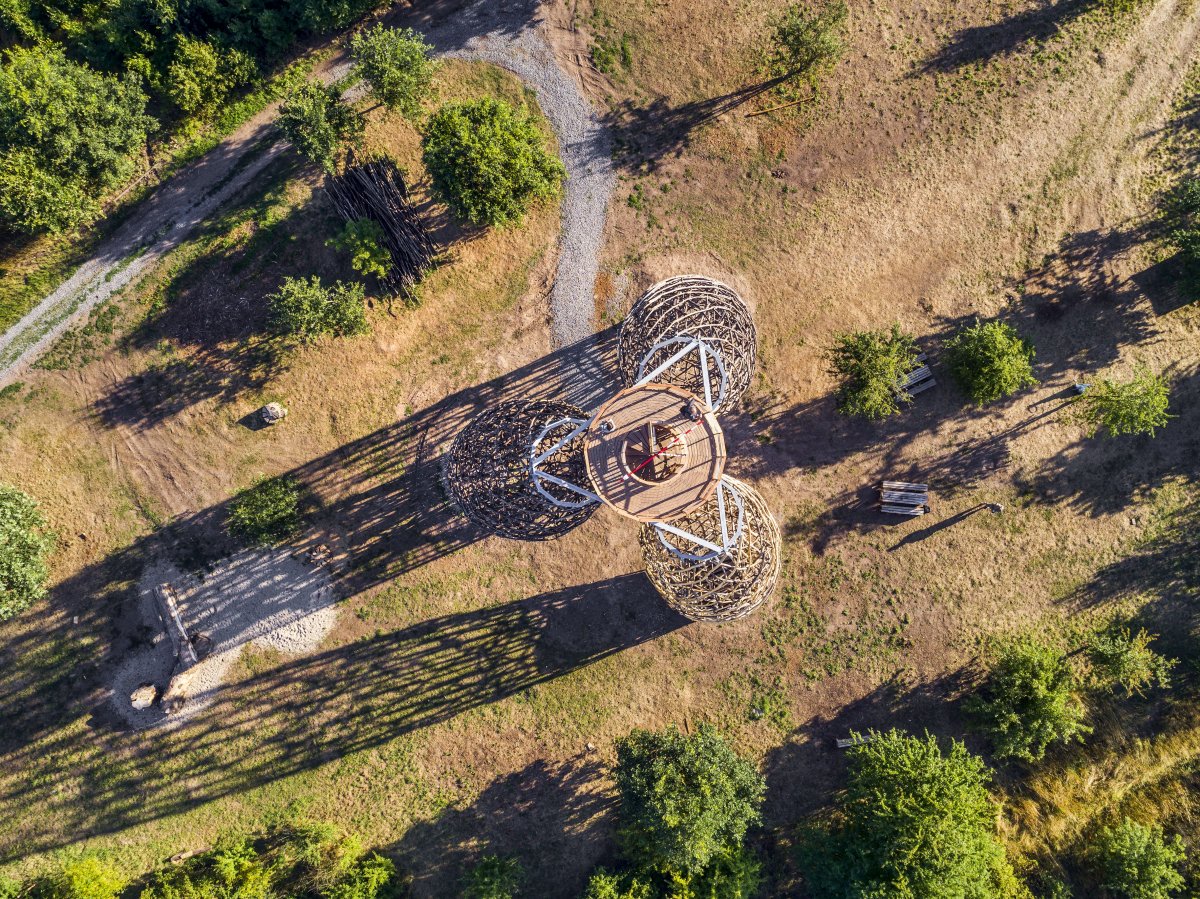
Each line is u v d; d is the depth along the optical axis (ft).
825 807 131.44
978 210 134.92
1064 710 122.31
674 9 135.44
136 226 133.39
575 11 135.23
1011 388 126.00
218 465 133.39
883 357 122.42
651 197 135.33
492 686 133.08
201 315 133.49
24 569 121.08
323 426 134.21
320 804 131.64
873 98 135.44
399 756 132.36
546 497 102.83
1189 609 132.67
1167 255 133.49
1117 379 133.49
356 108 133.80
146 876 130.21
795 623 133.49
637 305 120.47
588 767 132.26
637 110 135.64
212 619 132.87
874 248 135.13
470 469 118.83
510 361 135.13
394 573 133.59
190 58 126.21
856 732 130.62
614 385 134.31
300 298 122.31
